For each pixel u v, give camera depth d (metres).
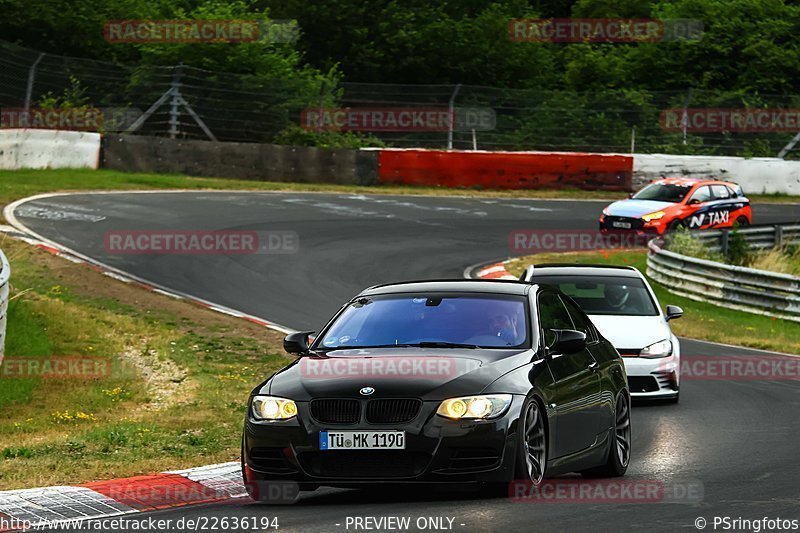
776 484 23.08
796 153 123.06
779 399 38.56
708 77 141.50
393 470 19.97
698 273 68.69
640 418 34.59
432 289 23.89
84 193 82.00
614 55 148.38
